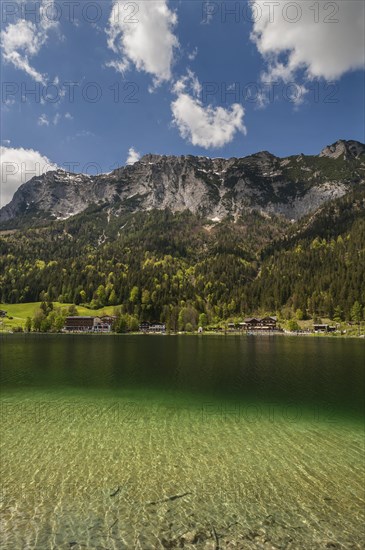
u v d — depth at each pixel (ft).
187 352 277.03
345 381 149.79
